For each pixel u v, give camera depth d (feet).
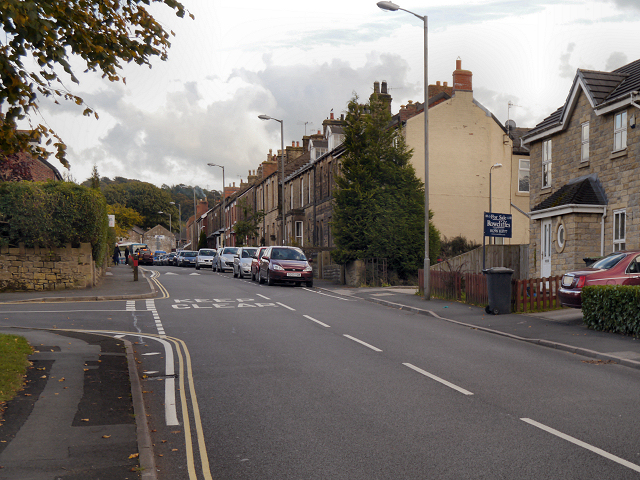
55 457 16.52
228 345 37.76
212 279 106.52
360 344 37.99
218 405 23.57
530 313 53.83
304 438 19.42
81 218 77.46
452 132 113.91
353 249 92.17
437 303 63.26
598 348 35.60
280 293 77.41
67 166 25.08
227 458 17.66
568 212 64.80
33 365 28.63
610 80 67.87
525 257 85.25
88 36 23.08
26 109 22.95
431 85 127.54
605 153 65.00
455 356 33.88
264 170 210.18
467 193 114.01
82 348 34.09
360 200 90.58
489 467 16.67
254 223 187.42
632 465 16.83
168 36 26.21
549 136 77.00
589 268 49.08
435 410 22.57
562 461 17.12
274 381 27.68
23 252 77.30
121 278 104.27
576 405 23.24
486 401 23.86
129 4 25.31
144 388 26.43
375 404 23.50
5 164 75.61
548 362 32.32
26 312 55.67
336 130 141.69
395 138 96.37
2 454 16.66
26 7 17.87
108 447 17.46
